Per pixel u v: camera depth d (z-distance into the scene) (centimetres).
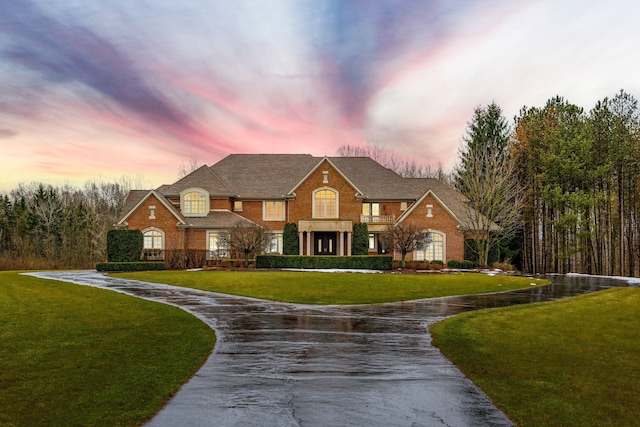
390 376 970
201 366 1041
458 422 725
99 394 843
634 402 826
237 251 4228
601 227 5306
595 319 1694
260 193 4941
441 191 5219
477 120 6200
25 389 872
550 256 5769
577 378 962
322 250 4956
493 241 4662
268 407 782
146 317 1673
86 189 11800
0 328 1472
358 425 709
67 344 1245
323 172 4750
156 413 754
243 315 1770
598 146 5022
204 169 5044
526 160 5725
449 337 1358
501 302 2198
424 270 3884
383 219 4819
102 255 6875
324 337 1370
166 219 4522
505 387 899
